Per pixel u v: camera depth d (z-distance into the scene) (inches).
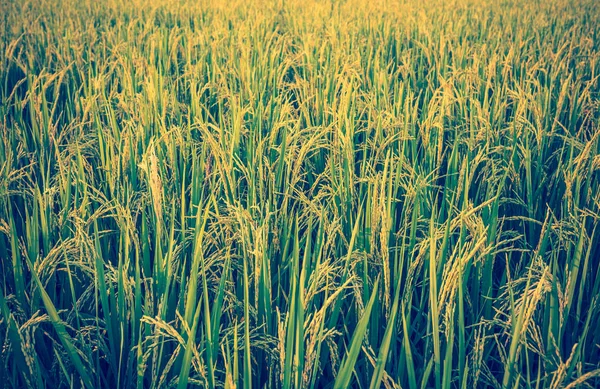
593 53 261.1
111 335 84.0
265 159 117.4
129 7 427.5
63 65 230.2
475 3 505.4
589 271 103.4
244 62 208.4
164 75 217.2
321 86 193.0
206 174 124.9
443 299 75.9
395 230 112.1
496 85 198.1
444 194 113.1
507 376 74.1
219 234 101.0
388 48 292.2
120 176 119.5
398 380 78.4
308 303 82.0
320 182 135.4
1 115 170.2
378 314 86.0
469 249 90.0
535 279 92.7
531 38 306.3
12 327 74.6
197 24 344.5
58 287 108.1
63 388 86.0
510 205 130.4
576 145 134.0
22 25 341.7
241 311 87.9
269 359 81.3
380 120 141.3
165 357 85.9
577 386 69.6
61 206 114.2
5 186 109.4
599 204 106.3
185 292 87.7
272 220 101.7
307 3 468.8
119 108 173.2
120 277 82.9
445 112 161.8
